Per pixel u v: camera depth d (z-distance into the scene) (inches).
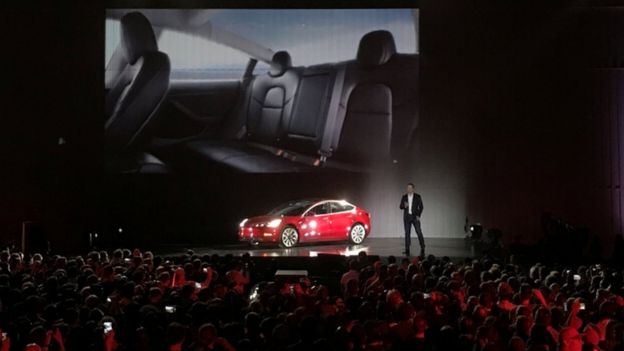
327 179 896.9
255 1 893.8
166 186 899.4
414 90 892.0
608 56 903.1
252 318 284.2
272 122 892.6
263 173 895.1
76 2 901.2
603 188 904.9
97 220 904.3
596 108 904.3
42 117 911.0
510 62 904.9
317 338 271.4
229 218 900.6
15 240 900.0
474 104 906.1
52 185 911.7
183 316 304.5
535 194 907.4
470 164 907.4
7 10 906.7
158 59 893.2
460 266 504.7
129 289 365.4
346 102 891.4
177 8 893.2
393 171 894.4
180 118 893.8
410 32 892.6
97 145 907.4
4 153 911.7
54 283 378.6
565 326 298.5
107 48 895.7
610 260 697.0
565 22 902.4
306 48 891.4
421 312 299.3
